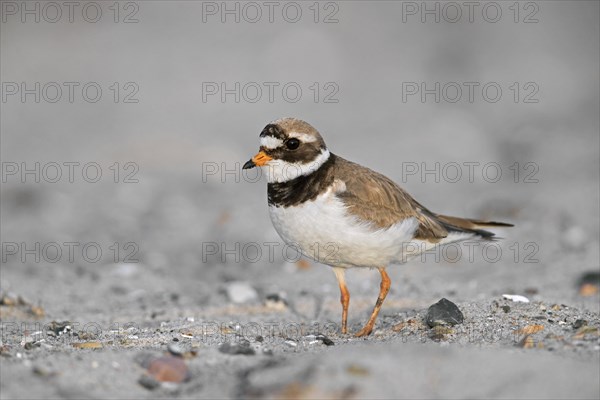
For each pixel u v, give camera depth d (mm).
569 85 22844
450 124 20266
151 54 25594
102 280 11852
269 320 9297
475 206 14617
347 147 18859
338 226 7871
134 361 6645
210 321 8969
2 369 6270
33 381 6090
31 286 11250
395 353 6414
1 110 21828
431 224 8648
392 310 9398
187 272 12406
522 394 5711
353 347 6852
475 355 6316
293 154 7930
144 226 14664
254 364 6602
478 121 20703
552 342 6773
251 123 20844
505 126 20188
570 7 27906
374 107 21875
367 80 23703
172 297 10953
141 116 21359
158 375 6340
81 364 6504
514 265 11789
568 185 15391
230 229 14211
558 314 8062
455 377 5965
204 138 19703
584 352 6434
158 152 18719
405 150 18625
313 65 24453
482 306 8328
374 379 5910
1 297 10164
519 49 25359
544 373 5969
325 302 10289
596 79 23125
